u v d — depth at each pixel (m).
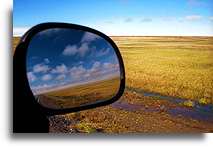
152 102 2.41
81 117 2.29
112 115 2.36
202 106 2.38
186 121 2.38
